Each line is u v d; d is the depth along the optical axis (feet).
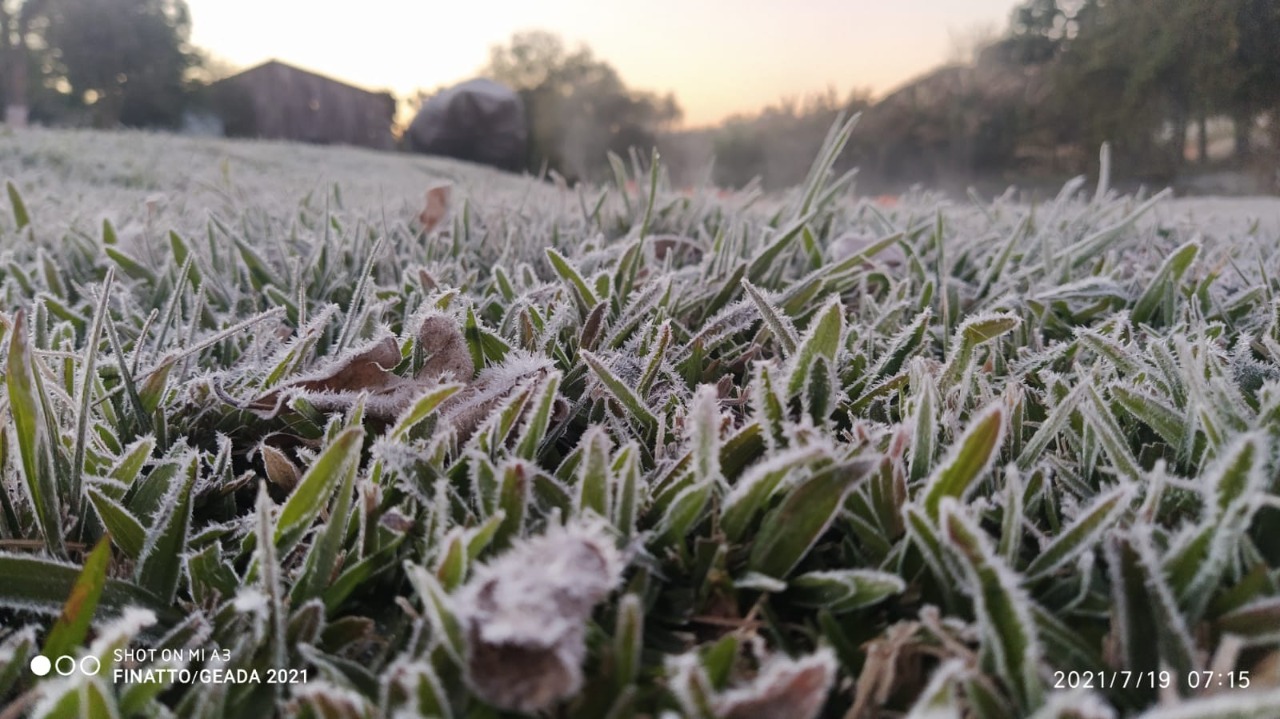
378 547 0.63
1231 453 0.51
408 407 0.75
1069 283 1.35
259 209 2.22
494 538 0.59
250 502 0.81
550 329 0.93
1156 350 0.82
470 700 0.48
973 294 1.41
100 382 0.86
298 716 0.49
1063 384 0.82
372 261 1.02
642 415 0.79
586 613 0.45
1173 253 1.18
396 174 7.63
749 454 0.68
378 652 0.58
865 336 1.02
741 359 1.00
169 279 1.38
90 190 3.77
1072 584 0.56
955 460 0.56
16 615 0.60
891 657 0.48
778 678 0.41
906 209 2.70
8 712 0.48
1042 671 0.46
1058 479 0.70
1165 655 0.48
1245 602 0.51
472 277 1.28
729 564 0.59
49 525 0.63
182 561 0.63
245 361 1.00
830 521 0.56
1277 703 0.36
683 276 1.36
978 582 0.47
